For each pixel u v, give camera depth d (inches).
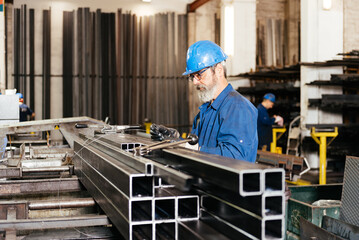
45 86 414.3
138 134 98.0
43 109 413.1
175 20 454.9
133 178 48.7
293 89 304.0
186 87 453.7
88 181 80.2
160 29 446.9
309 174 250.5
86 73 425.7
